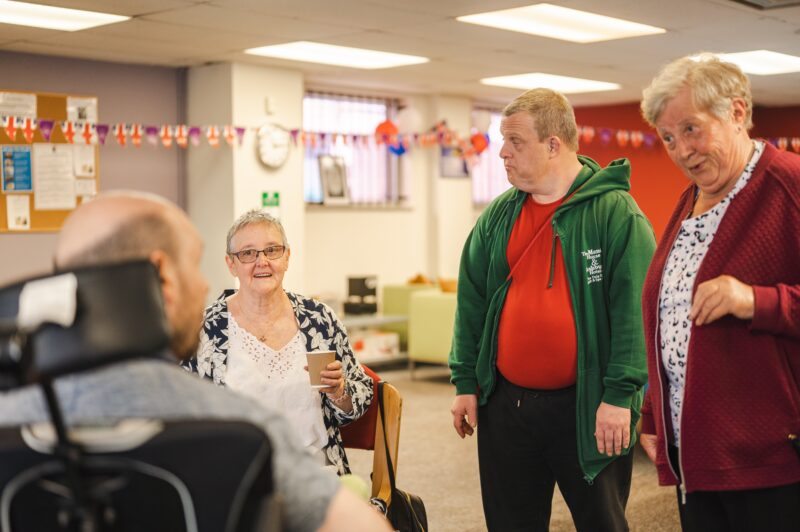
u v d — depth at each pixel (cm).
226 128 793
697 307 193
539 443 269
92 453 97
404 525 269
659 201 1166
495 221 279
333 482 116
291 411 277
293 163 852
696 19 643
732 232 196
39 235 761
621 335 255
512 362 268
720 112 193
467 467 538
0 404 108
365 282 920
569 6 596
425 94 1037
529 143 262
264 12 604
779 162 196
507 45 737
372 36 691
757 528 199
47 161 763
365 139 908
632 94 1081
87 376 105
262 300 281
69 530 99
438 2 575
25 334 91
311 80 918
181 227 117
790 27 674
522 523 279
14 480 98
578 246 262
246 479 99
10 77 745
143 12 603
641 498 467
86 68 787
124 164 813
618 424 254
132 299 96
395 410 276
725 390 197
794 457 195
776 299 187
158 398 107
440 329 829
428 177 1056
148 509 98
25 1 565
